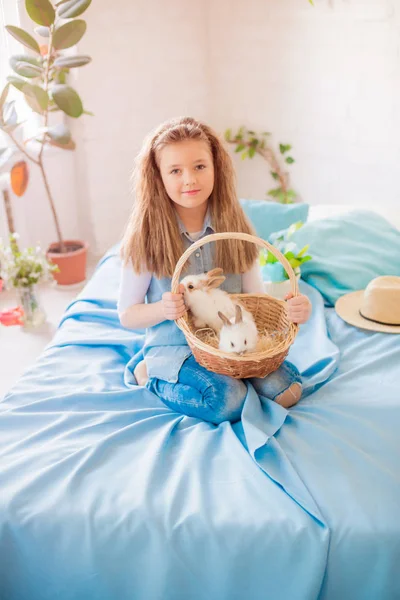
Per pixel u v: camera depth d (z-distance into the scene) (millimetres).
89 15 2771
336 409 1328
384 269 2012
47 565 1056
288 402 1362
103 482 1126
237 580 1018
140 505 1063
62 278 2824
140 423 1299
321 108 2814
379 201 2766
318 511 1033
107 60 2871
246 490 1095
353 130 2740
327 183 2930
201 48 3039
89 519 1052
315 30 2709
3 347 2318
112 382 1514
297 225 2025
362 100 2660
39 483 1119
